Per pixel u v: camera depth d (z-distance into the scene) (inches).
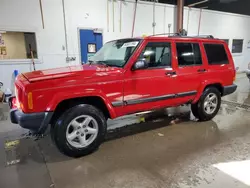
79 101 110.2
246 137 135.3
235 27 467.5
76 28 279.4
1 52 244.4
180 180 90.7
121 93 117.4
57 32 267.9
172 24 366.3
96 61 141.2
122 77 116.1
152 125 160.2
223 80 166.9
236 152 115.1
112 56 135.0
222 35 448.1
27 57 259.8
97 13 290.5
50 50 267.7
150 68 126.9
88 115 109.9
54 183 90.1
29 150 121.0
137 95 123.6
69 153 108.3
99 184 89.0
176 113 188.4
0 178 94.0
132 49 124.0
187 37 146.8
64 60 279.0
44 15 256.1
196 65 149.4
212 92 163.2
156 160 107.9
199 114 162.7
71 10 271.4
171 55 136.0
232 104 218.5
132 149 120.8
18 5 239.0
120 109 120.0
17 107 107.0
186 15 379.6
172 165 102.8
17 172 98.9
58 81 99.3
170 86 136.9
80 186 87.8
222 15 435.5
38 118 96.6
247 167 100.1
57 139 105.2
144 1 326.6
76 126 108.1
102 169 100.3
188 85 146.6
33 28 251.6
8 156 114.3
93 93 107.2
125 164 104.6
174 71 137.0
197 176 93.4
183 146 123.6
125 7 311.9
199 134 141.3
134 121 169.5
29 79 98.7
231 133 142.2
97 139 115.0
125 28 318.3
